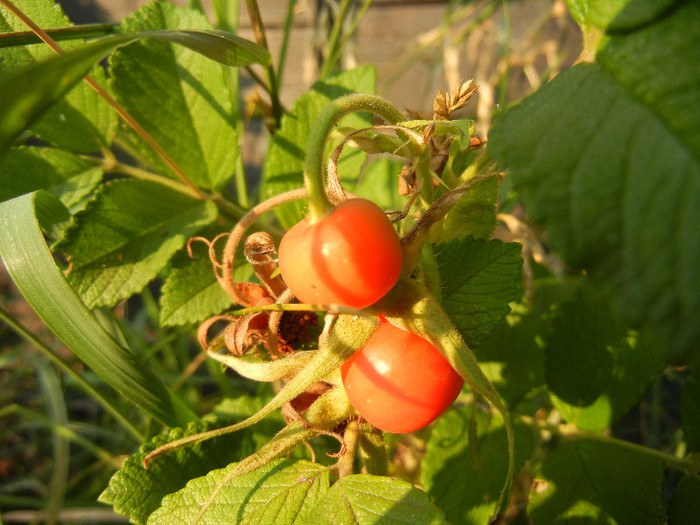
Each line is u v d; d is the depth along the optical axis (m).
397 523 0.10
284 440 0.11
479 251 0.13
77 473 0.32
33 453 0.33
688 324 0.07
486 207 0.13
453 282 0.13
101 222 0.15
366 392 0.10
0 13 0.16
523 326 0.19
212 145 0.17
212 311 0.16
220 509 0.11
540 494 0.16
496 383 0.18
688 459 0.15
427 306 0.10
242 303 0.13
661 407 0.28
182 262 0.16
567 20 0.30
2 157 0.07
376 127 0.11
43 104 0.07
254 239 0.13
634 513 0.15
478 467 0.15
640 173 0.08
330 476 0.12
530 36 0.31
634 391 0.16
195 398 0.29
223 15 0.21
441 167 0.14
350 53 0.29
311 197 0.10
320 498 0.11
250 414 0.16
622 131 0.08
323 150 0.10
